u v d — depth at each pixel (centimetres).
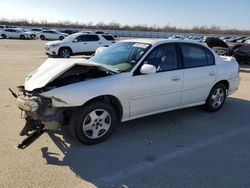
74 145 446
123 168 385
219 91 643
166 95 527
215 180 363
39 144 445
